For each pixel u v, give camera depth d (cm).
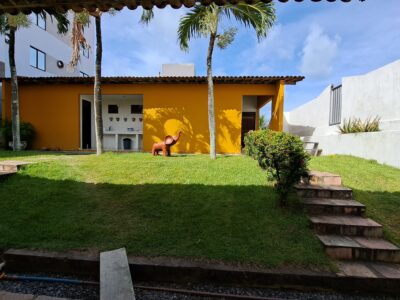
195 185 481
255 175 527
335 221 363
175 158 723
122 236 347
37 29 1388
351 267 296
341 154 802
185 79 959
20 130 978
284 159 386
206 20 654
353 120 848
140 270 294
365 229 350
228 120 1013
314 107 1138
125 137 1304
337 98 957
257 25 680
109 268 280
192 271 289
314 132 1130
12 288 280
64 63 1625
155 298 266
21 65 1277
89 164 613
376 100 791
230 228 357
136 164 612
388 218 381
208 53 727
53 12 295
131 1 262
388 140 626
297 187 446
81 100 1157
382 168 589
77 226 366
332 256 317
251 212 391
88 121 1312
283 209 396
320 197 437
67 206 417
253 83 1004
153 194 451
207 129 1016
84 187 482
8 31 984
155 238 341
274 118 1012
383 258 312
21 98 1051
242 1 266
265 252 312
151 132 1024
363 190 462
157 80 976
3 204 423
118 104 1314
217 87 1013
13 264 313
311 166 597
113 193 459
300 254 309
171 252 316
